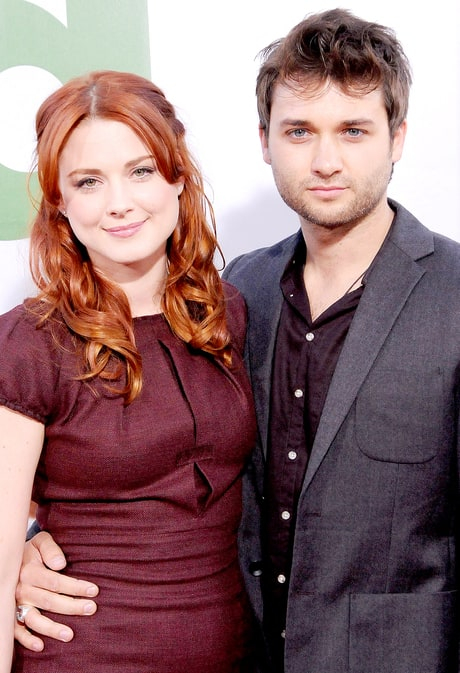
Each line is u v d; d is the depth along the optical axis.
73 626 1.28
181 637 1.29
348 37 1.34
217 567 1.36
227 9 1.84
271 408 1.49
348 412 1.35
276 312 1.51
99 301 1.36
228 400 1.41
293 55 1.35
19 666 1.31
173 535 1.32
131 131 1.29
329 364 1.42
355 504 1.36
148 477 1.31
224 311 1.45
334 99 1.33
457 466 1.33
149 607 1.28
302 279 1.49
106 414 1.30
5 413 1.25
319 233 1.42
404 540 1.35
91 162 1.28
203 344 1.39
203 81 1.85
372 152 1.35
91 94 1.29
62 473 1.30
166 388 1.35
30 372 1.26
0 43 1.76
